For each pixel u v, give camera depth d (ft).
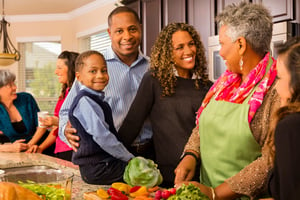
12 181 3.58
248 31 4.31
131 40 6.30
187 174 5.00
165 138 5.87
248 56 4.45
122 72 6.54
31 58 24.61
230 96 4.76
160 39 5.96
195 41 5.99
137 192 4.63
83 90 5.25
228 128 4.53
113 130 5.49
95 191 4.82
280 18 9.83
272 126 3.02
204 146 4.96
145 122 6.32
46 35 24.26
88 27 22.29
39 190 3.42
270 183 3.13
